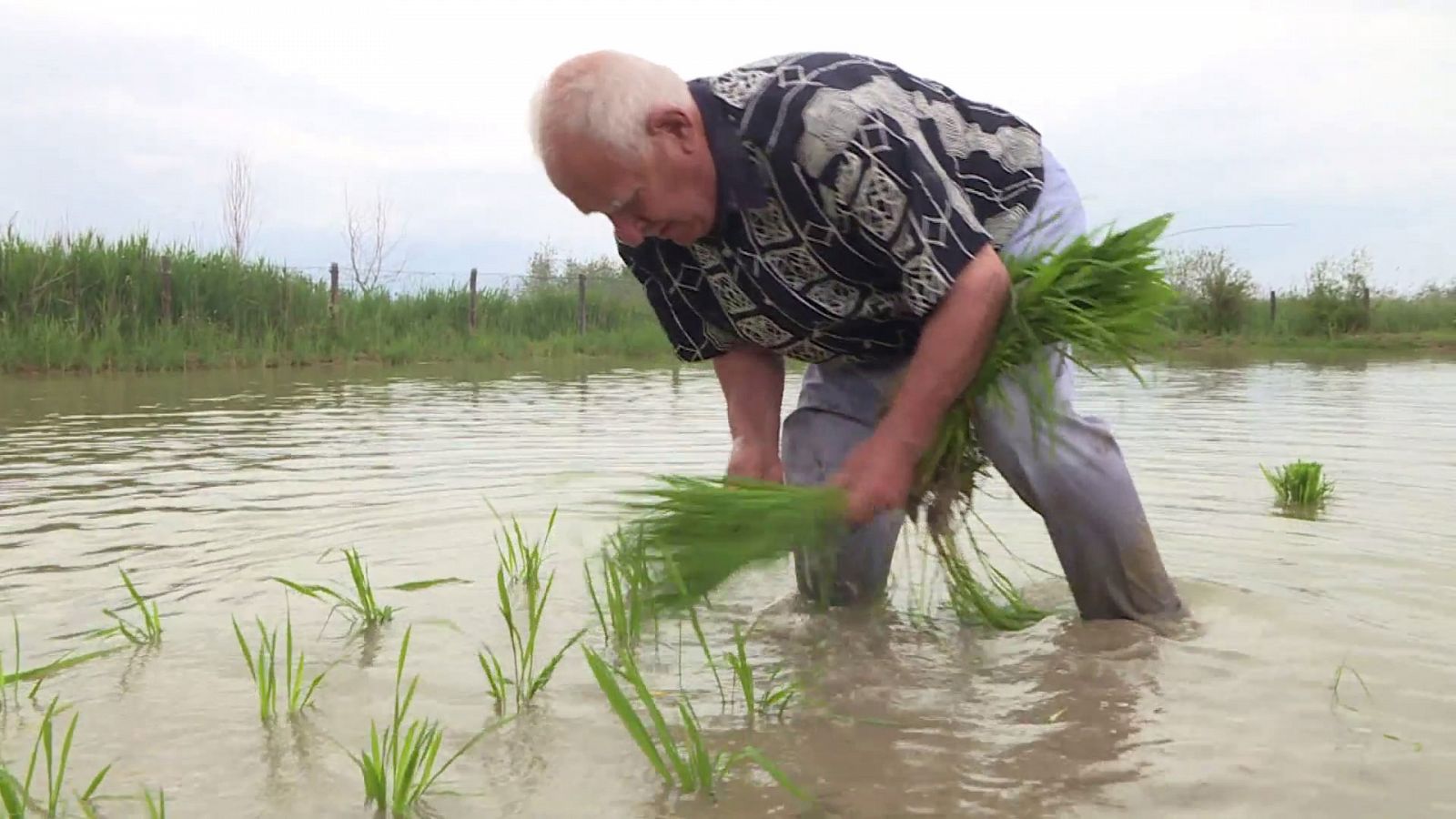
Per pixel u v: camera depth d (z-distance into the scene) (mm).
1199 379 12227
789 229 2775
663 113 2596
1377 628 3039
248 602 3283
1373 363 15562
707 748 2318
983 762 2230
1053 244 3002
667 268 3305
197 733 2348
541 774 2178
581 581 3555
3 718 2424
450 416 8266
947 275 2660
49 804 1974
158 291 14742
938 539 3227
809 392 3564
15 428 7414
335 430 7277
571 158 2600
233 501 4754
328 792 2086
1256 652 2867
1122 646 2943
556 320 20203
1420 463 5820
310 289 16688
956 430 3043
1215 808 2012
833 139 2621
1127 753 2256
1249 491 5020
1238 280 21766
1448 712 2438
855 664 2863
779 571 3438
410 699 2457
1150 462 5840
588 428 7430
